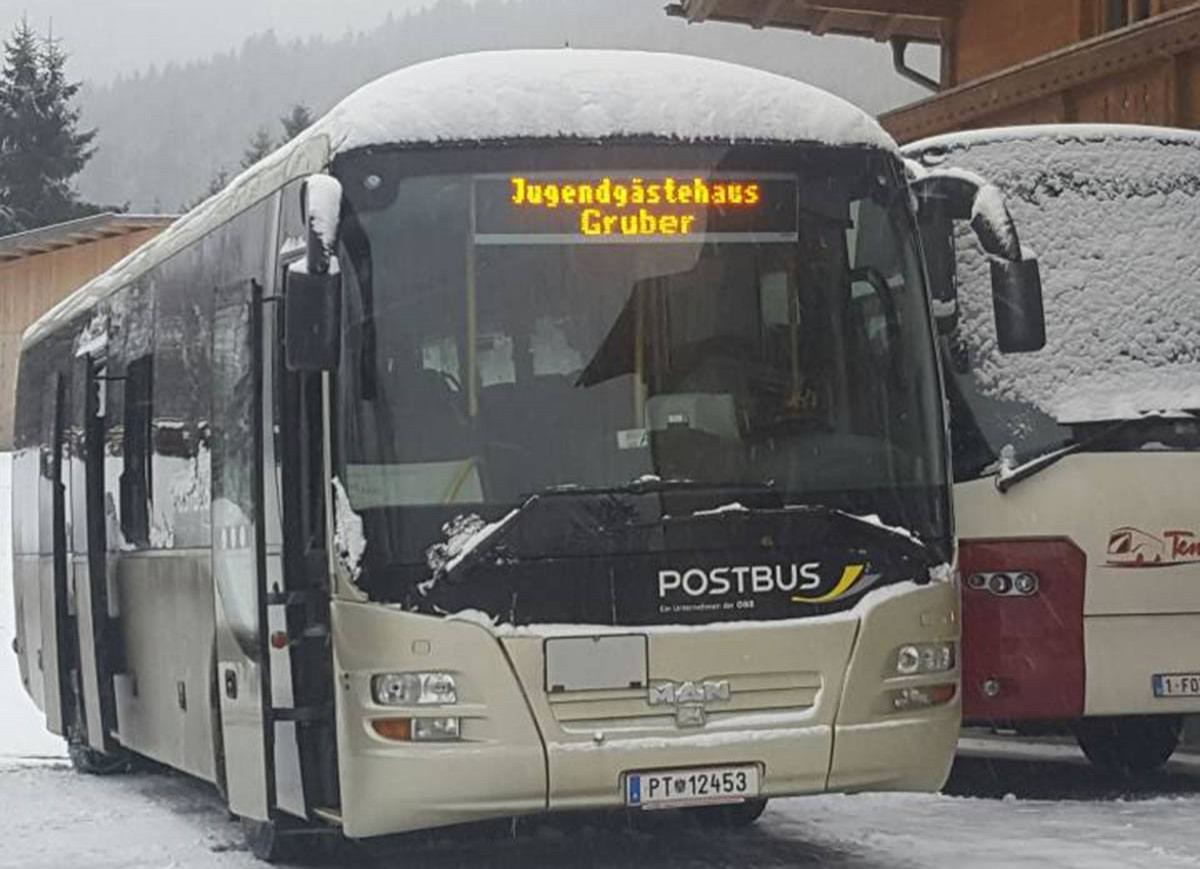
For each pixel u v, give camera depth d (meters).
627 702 8.22
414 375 8.44
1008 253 9.04
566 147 8.68
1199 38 16.52
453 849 10.48
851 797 12.09
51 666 15.02
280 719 9.21
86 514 13.62
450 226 8.57
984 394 11.34
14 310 47.50
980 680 11.17
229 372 10.24
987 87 19.08
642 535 8.33
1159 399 11.34
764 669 8.34
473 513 8.30
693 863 9.74
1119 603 11.16
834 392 8.74
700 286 8.68
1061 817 10.92
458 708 8.16
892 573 8.60
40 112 87.00
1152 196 11.84
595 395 8.49
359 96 8.80
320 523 8.67
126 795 13.57
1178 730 12.76
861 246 8.94
